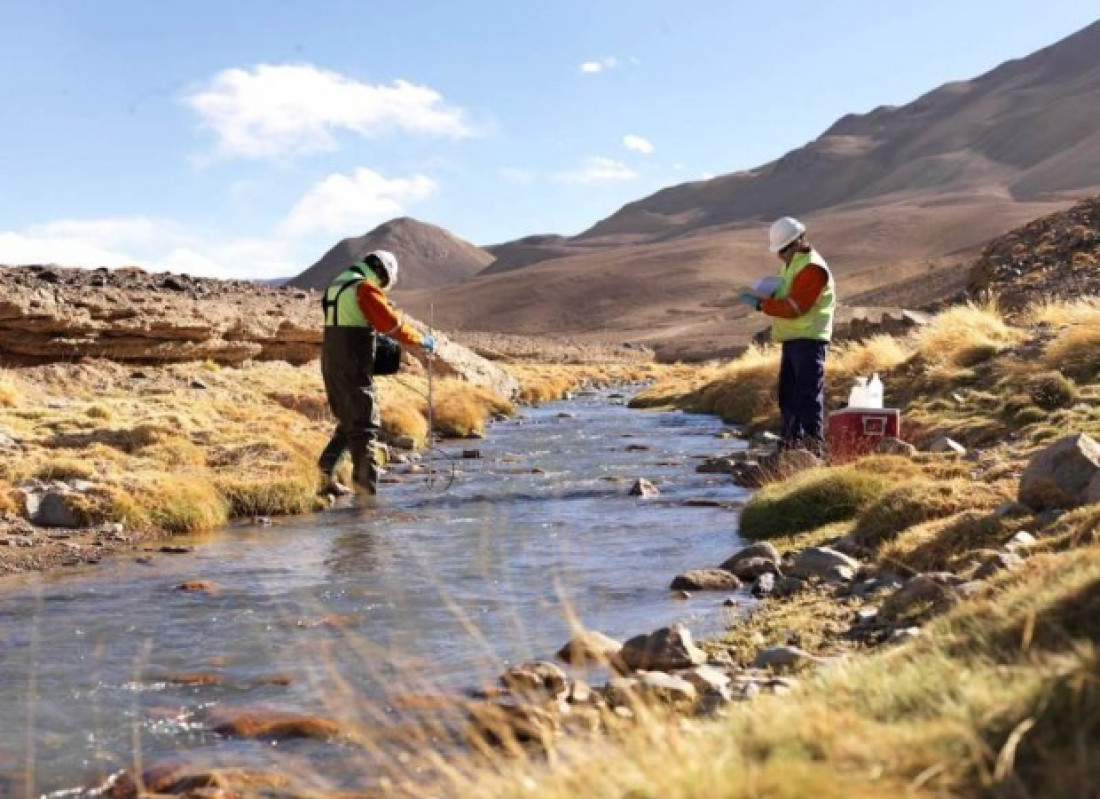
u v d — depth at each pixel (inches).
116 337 1013.2
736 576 357.7
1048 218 1788.9
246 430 711.7
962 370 753.6
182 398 877.2
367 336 575.2
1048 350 706.8
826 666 224.4
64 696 247.9
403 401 991.0
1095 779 122.6
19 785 196.9
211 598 343.6
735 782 133.9
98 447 581.6
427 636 294.5
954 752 135.3
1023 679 154.4
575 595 341.7
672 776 138.7
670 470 671.8
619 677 240.1
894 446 536.7
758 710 169.6
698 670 240.7
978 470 458.6
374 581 366.3
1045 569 227.1
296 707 236.7
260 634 299.7
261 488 525.0
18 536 443.5
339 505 548.1
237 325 1169.4
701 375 1670.8
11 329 941.8
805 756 144.6
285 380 1086.4
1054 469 333.7
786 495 441.4
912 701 163.2
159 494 487.5
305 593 349.1
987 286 1606.8
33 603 338.6
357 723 224.8
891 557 335.0
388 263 577.9
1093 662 142.9
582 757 160.2
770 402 1002.7
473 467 703.7
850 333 1518.2
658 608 322.3
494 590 350.9
